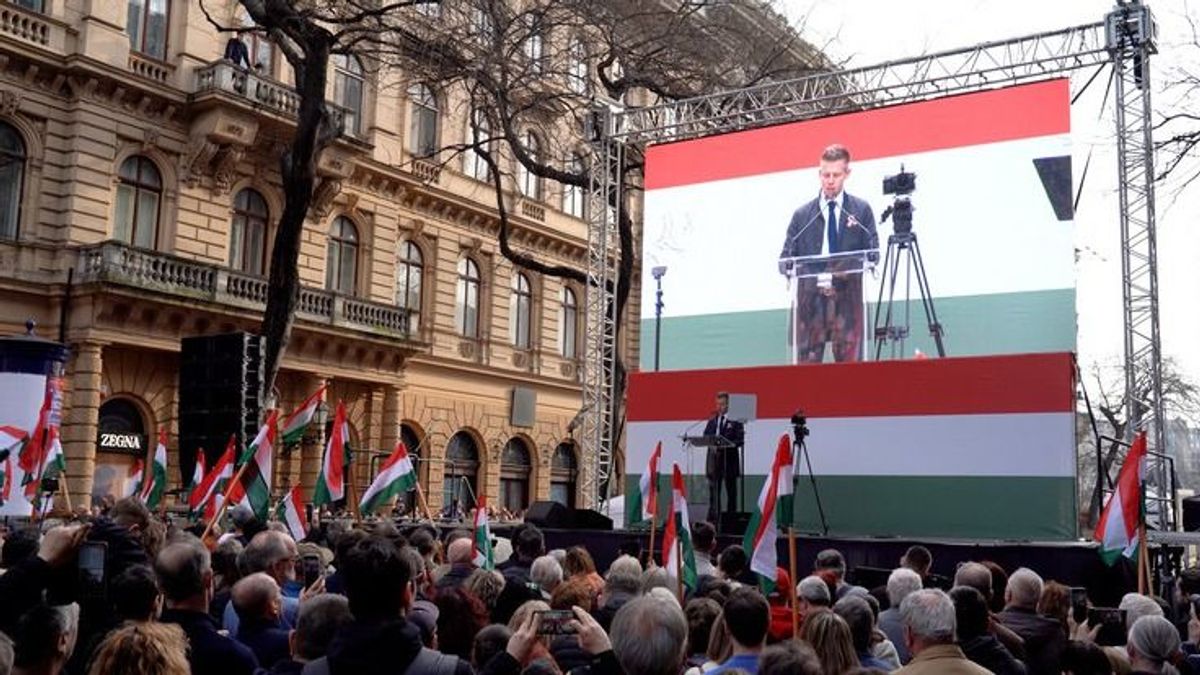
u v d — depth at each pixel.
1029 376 14.67
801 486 15.95
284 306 16.97
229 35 26.28
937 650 4.57
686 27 22.02
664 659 3.50
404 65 20.86
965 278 17.42
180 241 25.00
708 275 19.58
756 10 22.69
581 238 37.12
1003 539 14.52
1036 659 6.23
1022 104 17.30
